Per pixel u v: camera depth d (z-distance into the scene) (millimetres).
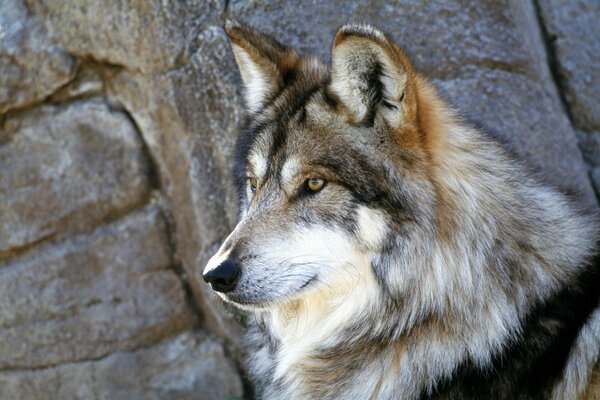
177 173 8859
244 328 8656
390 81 5652
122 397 9531
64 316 9375
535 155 8539
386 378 6211
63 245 9266
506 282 6004
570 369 5992
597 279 6199
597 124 9531
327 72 6645
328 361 6414
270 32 8109
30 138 9008
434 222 5930
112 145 9047
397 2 8250
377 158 5848
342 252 5945
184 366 9477
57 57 8672
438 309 6012
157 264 9352
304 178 6016
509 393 5977
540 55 9141
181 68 8180
